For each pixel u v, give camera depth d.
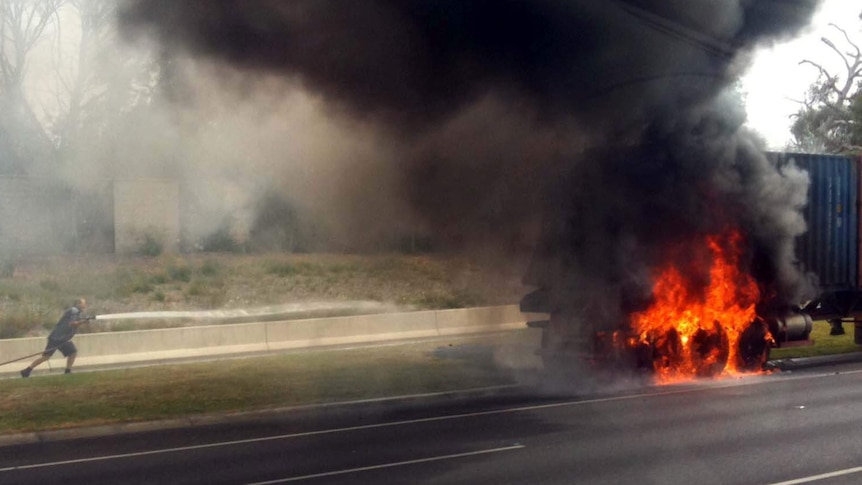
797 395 12.62
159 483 8.22
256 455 9.40
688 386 13.71
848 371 15.27
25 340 16.45
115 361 16.81
